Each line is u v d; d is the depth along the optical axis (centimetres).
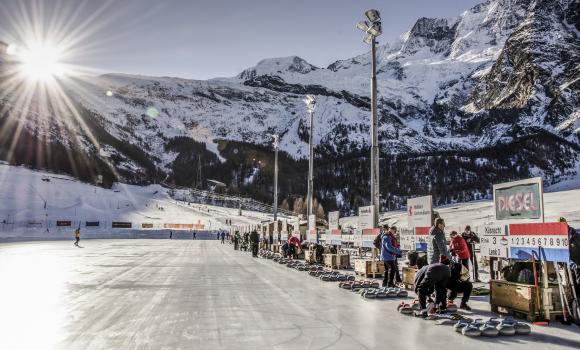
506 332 684
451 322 762
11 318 803
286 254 2680
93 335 675
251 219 12519
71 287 1246
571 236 781
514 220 977
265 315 845
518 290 836
